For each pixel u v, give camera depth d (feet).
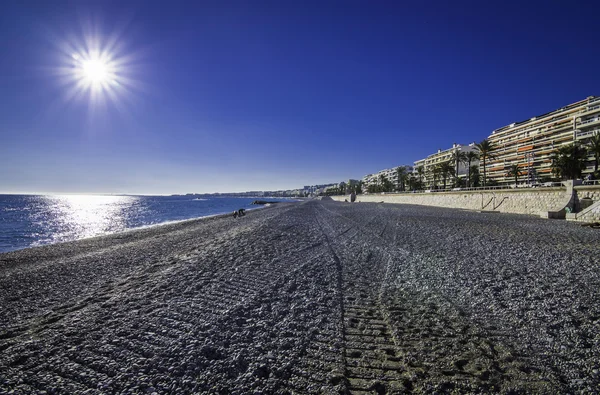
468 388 10.39
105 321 16.02
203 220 100.48
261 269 27.91
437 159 322.34
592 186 78.79
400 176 346.74
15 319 16.70
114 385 10.46
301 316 16.81
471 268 27.91
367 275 25.88
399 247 39.06
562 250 36.83
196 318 16.34
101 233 78.38
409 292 21.18
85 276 26.71
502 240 44.65
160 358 12.20
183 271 27.17
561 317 16.61
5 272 29.66
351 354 12.73
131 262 32.53
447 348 13.20
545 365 11.87
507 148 237.45
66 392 10.11
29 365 11.76
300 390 10.30
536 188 98.63
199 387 10.37
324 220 82.23
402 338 14.16
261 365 11.71
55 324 15.70
